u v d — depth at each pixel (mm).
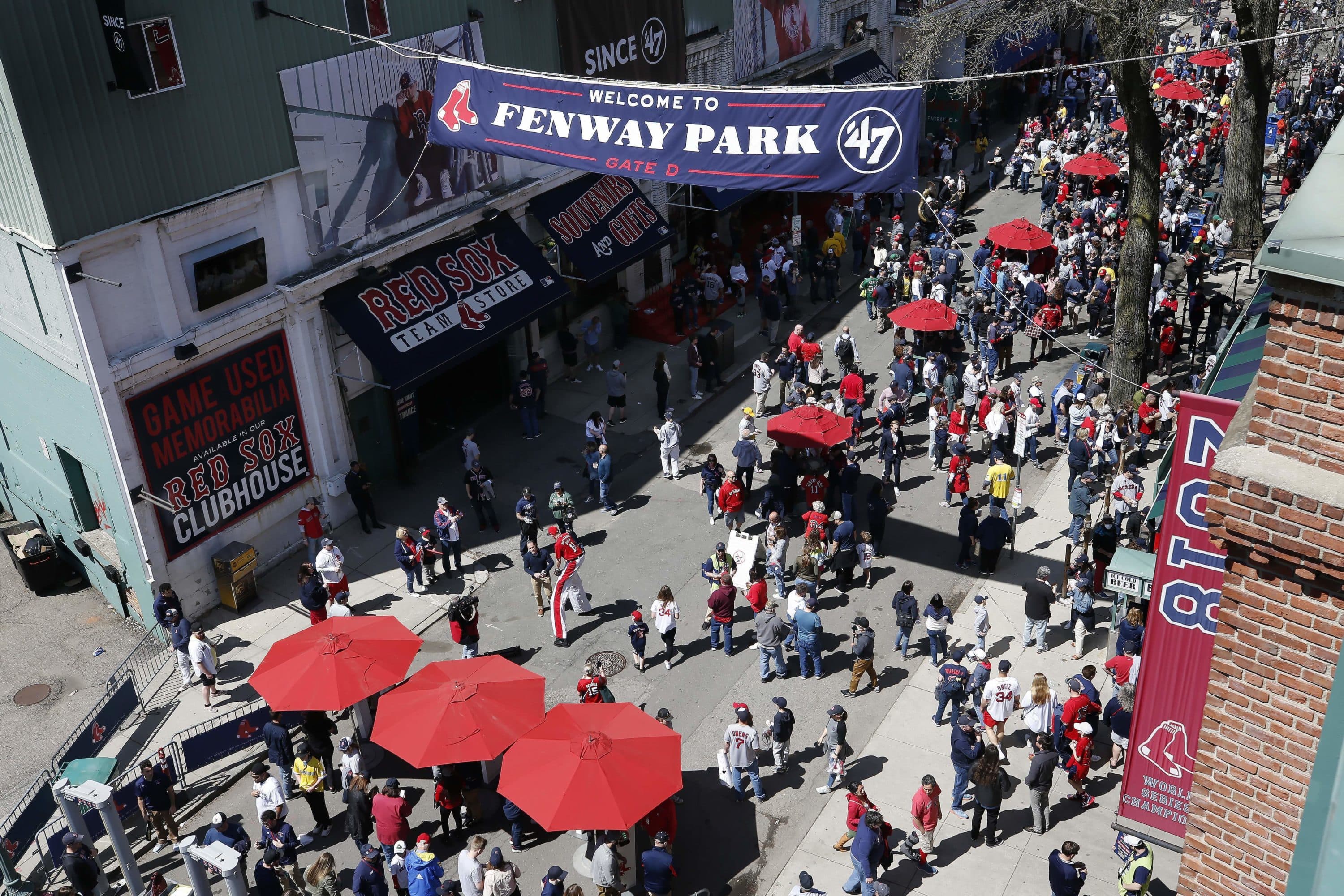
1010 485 23406
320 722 17516
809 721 18531
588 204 28531
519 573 22688
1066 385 25797
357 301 22953
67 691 19906
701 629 20859
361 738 18516
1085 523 21938
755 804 17016
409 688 16609
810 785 17312
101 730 18062
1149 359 28906
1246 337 13188
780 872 15797
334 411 23438
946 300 31969
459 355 23703
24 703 19641
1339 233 6199
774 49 36062
